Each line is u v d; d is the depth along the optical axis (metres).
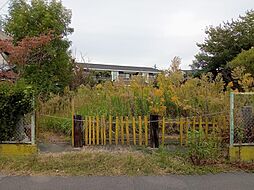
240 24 24.19
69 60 20.62
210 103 9.34
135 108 10.13
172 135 9.45
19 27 17.86
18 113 7.28
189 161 6.53
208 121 8.80
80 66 23.64
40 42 14.40
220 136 7.86
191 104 9.66
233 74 10.71
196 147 6.50
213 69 24.58
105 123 9.16
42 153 7.16
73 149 8.17
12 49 13.63
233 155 6.75
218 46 24.34
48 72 17.73
